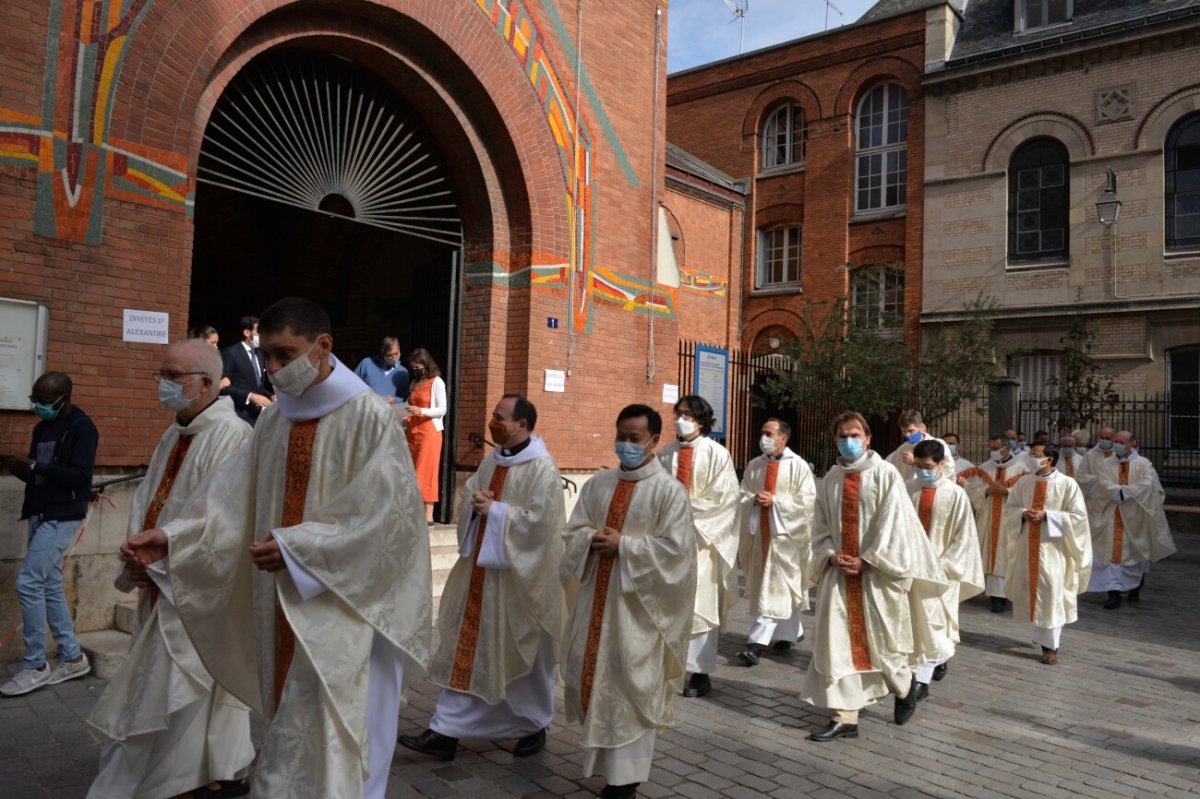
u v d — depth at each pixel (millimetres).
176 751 3828
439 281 11297
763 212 22828
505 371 10906
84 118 6957
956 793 4770
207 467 4090
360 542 3086
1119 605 11180
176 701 3707
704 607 6441
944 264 19938
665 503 4641
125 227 7164
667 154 18781
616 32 12016
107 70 7082
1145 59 17844
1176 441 17469
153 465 4273
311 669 3066
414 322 11844
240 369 7871
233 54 8344
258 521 3350
